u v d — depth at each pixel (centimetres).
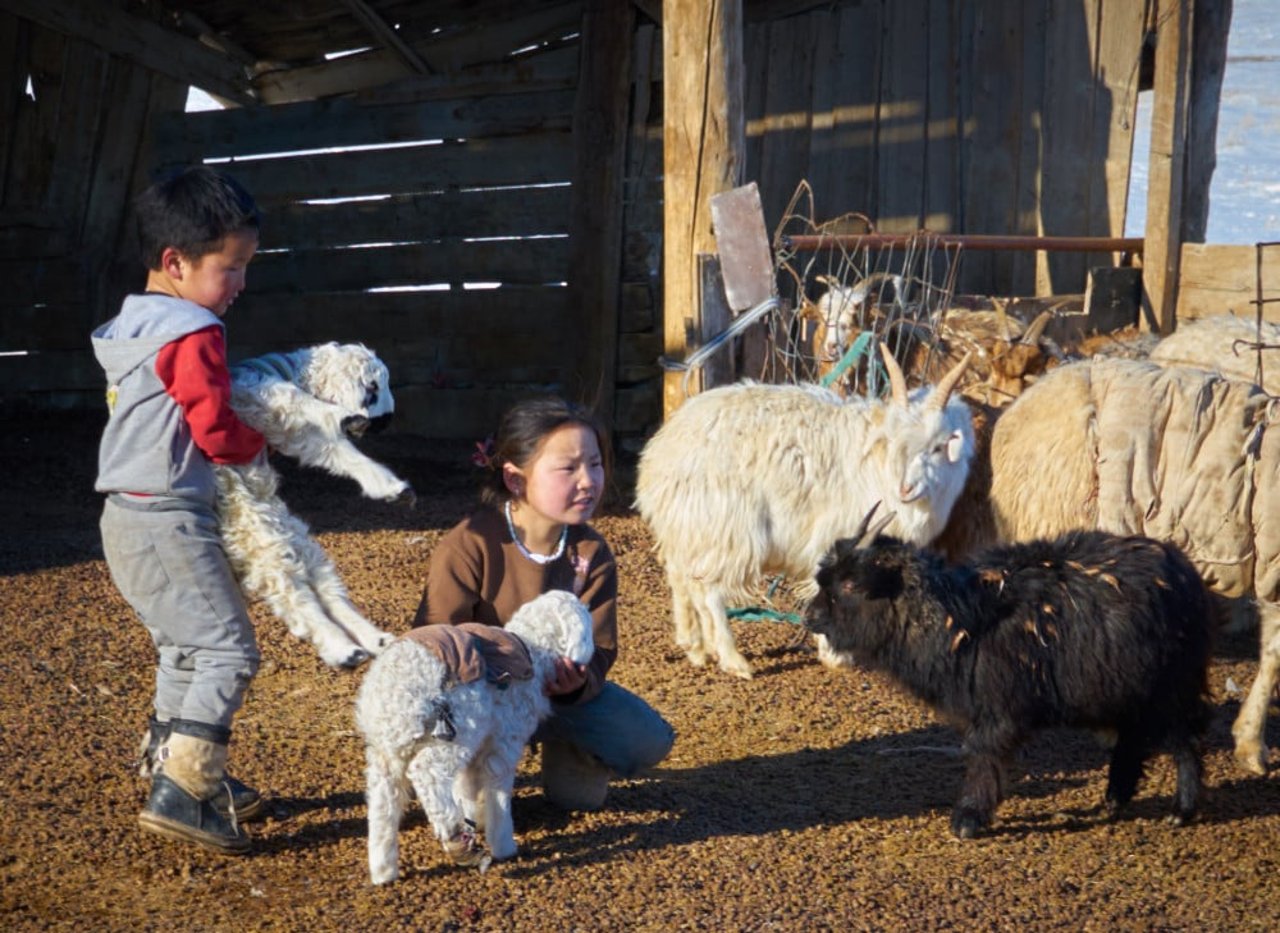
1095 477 527
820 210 1096
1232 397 509
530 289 1155
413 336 1195
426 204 1190
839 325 796
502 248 1168
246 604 409
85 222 1270
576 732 429
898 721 547
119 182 1275
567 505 406
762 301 697
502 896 380
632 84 1081
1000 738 424
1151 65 1062
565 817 442
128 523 389
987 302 916
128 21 1233
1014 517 559
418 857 405
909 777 486
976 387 736
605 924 366
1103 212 1020
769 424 577
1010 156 1041
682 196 724
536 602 392
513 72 1152
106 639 635
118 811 438
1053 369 582
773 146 1108
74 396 1287
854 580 422
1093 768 501
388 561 797
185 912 369
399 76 1259
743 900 383
